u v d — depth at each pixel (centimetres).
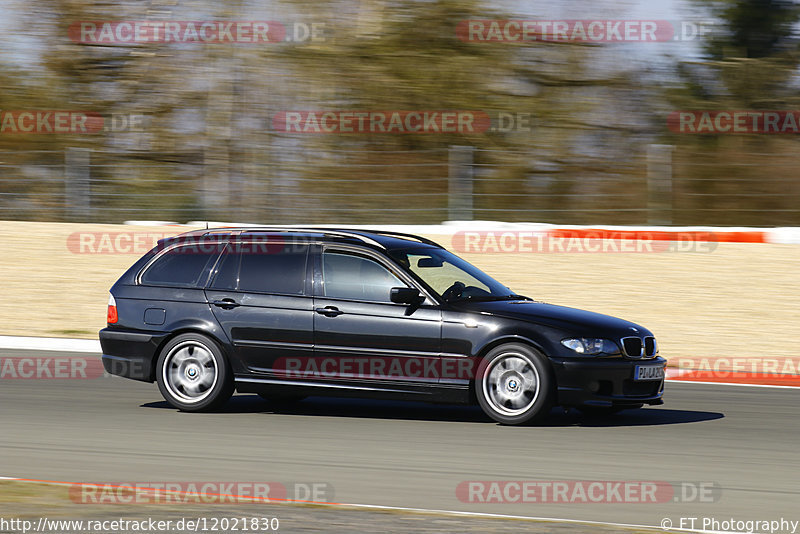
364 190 5653
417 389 2147
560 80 6175
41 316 3703
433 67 6181
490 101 6144
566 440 1975
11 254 4603
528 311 2148
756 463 1802
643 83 6241
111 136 6406
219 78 6253
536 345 2078
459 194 4925
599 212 5391
